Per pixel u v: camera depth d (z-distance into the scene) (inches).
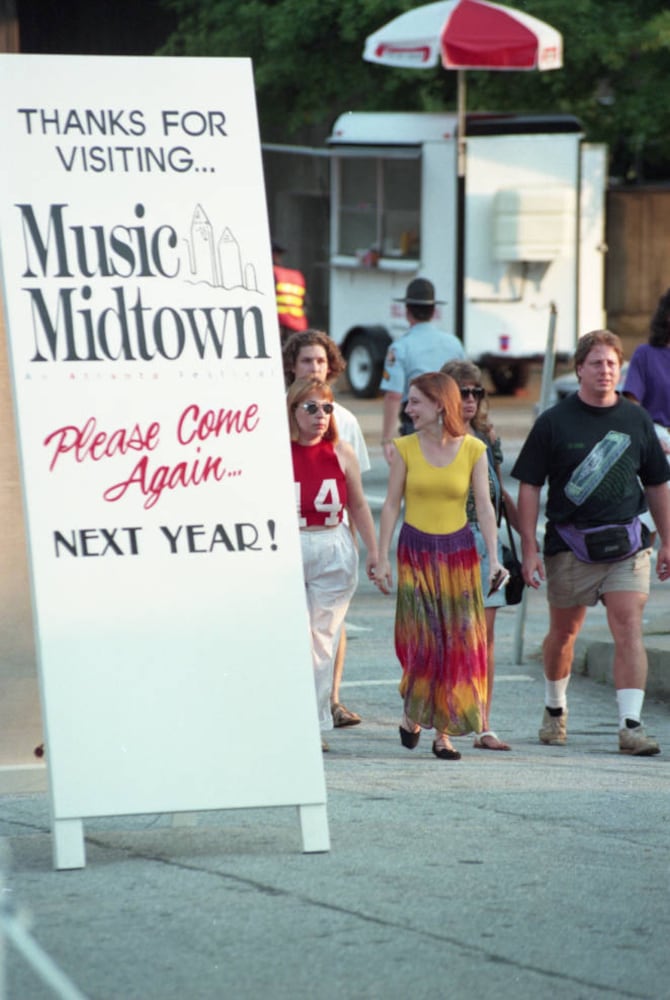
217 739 471.8
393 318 2129.7
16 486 531.8
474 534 703.1
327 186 2252.7
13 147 482.9
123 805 464.1
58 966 377.1
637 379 821.9
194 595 478.0
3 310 528.1
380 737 718.5
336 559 673.6
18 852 483.2
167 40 2178.9
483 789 576.1
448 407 657.6
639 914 420.2
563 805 545.6
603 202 2112.5
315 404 664.4
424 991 365.4
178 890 435.5
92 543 474.3
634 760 664.4
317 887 438.0
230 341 488.4
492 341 2068.2
